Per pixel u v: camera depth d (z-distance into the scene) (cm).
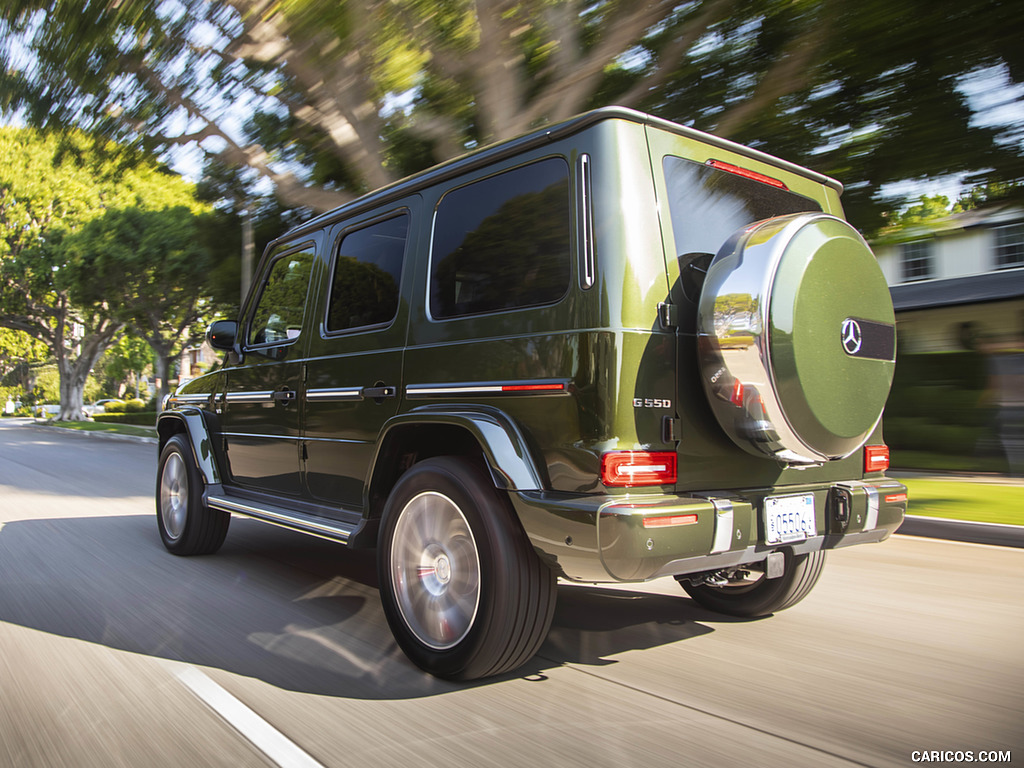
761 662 354
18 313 4122
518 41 1045
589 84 1037
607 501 279
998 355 1237
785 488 337
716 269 307
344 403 408
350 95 1115
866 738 275
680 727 283
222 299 2205
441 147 1205
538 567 309
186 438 580
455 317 346
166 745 268
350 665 346
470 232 348
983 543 646
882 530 368
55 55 1079
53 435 3022
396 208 395
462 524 318
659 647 375
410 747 265
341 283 428
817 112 952
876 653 368
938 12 802
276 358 476
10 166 3594
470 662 310
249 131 1257
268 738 272
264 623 409
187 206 3095
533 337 310
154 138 1197
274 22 1012
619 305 289
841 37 862
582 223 299
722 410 303
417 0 973
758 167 362
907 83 883
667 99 1055
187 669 341
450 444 369
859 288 323
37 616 422
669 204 312
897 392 1381
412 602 338
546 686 323
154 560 567
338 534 383
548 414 300
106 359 6253
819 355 303
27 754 262
